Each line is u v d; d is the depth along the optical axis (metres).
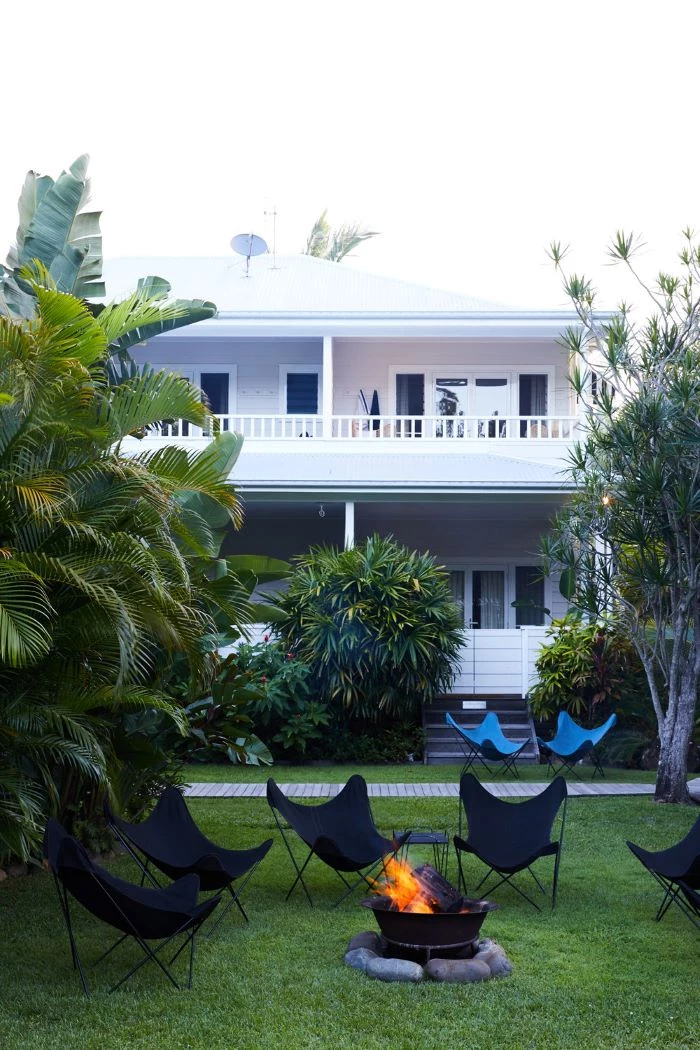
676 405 10.64
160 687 8.47
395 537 21.22
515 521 21.11
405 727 15.61
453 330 19.64
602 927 6.75
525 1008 5.26
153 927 5.41
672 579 11.48
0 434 6.23
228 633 9.41
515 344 21.17
